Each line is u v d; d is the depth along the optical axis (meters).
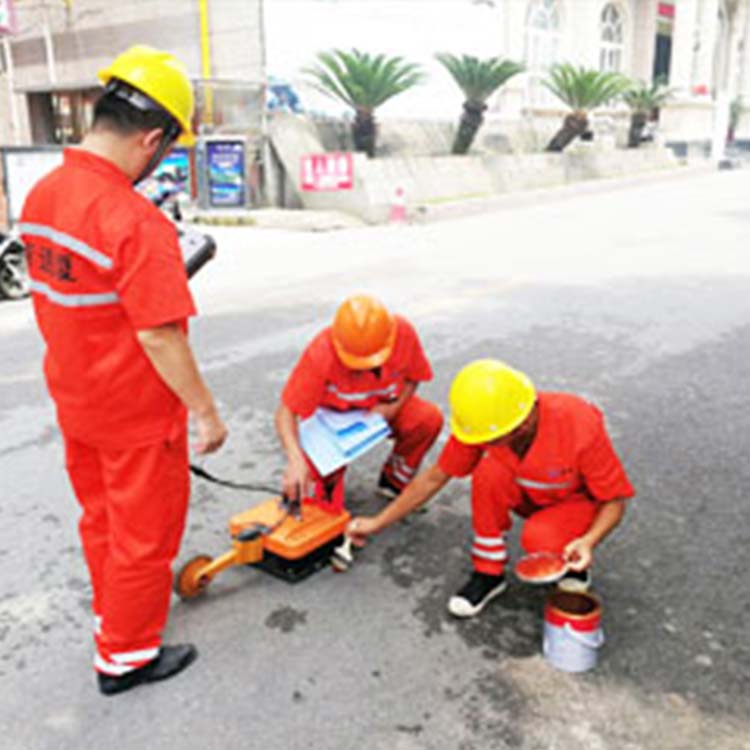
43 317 2.01
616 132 25.25
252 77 15.93
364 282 8.27
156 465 2.09
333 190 14.72
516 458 2.44
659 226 12.45
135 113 1.88
